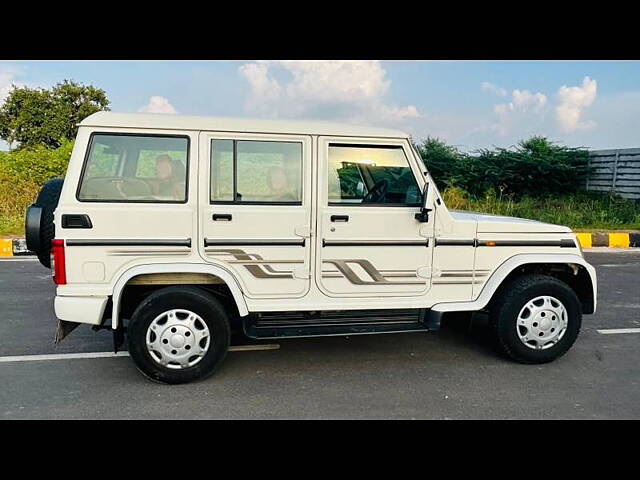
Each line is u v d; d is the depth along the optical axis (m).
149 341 3.71
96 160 3.60
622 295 6.76
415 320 4.21
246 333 3.87
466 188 15.43
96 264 3.61
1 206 11.54
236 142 3.74
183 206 3.69
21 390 3.70
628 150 13.96
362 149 3.94
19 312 5.65
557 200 14.80
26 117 25.52
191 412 3.39
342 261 3.96
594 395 3.72
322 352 4.57
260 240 3.81
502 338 4.23
